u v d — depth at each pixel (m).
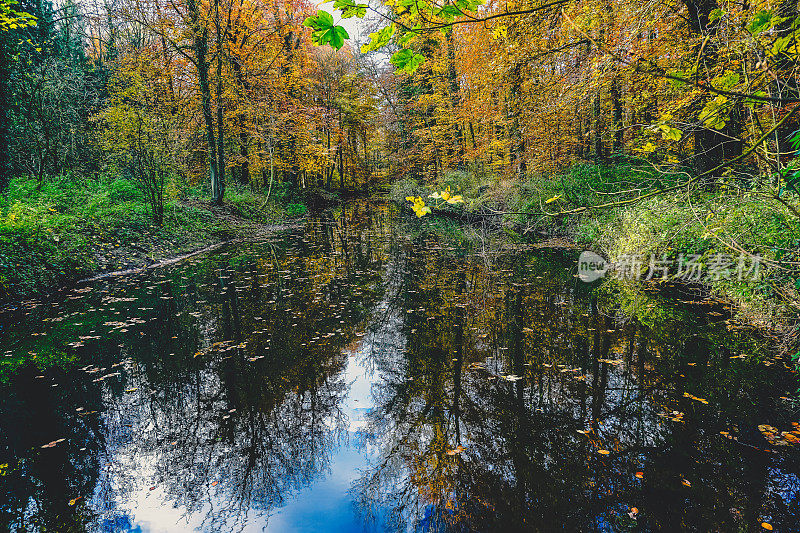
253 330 5.84
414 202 1.56
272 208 19.84
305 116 20.92
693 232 6.10
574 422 3.51
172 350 5.16
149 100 13.73
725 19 2.05
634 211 7.56
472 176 17.36
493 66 9.57
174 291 7.80
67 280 8.06
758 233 4.35
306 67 23.86
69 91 13.34
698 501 2.56
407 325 5.99
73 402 4.01
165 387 4.31
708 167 5.78
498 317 6.14
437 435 3.46
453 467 3.06
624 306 6.26
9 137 11.29
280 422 3.75
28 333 5.66
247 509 2.73
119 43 17.75
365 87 30.16
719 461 2.90
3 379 4.43
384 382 4.43
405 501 2.74
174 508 2.73
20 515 2.66
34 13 14.70
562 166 13.98
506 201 13.38
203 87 15.03
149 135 11.32
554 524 2.46
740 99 1.87
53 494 2.85
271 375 4.58
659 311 5.95
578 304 6.53
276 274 9.27
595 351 4.82
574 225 11.02
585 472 2.90
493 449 3.24
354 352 5.16
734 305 5.75
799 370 3.96
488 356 4.90
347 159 34.94
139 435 3.54
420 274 9.12
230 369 4.72
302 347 5.29
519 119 11.93
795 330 4.43
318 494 2.86
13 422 3.68
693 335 5.06
